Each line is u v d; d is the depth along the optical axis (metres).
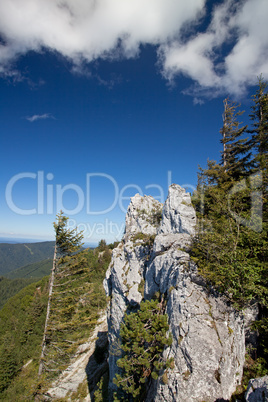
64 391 27.67
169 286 13.52
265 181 14.23
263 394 6.95
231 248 11.11
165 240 16.69
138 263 22.44
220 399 8.88
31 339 53.84
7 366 40.22
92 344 36.62
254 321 11.26
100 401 21.55
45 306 64.19
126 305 21.89
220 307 10.85
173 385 9.47
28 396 17.80
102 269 76.62
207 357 9.47
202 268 11.87
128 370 11.81
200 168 26.75
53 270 20.36
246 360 10.84
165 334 11.14
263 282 10.32
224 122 26.80
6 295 141.25
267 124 20.92
